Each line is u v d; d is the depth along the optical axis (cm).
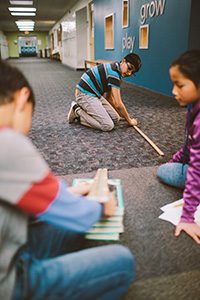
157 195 158
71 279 68
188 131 134
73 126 305
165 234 127
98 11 813
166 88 450
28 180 58
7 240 62
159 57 463
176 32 400
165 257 114
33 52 2845
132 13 567
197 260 113
